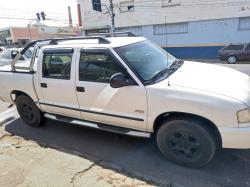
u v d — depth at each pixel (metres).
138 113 3.19
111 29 24.64
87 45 3.59
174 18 22.48
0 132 4.68
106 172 3.14
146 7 23.69
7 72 4.71
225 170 3.04
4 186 2.99
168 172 3.07
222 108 2.63
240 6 19.48
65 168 3.28
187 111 2.80
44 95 4.16
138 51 3.62
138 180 2.94
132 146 3.78
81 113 3.80
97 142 3.98
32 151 3.84
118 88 3.24
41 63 4.05
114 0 25.09
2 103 6.62
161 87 2.98
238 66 13.46
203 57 22.14
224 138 2.71
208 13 20.88
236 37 20.41
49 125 4.83
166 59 3.88
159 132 3.19
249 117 2.63
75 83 3.65
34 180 3.07
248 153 3.37
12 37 46.56
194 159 3.02
